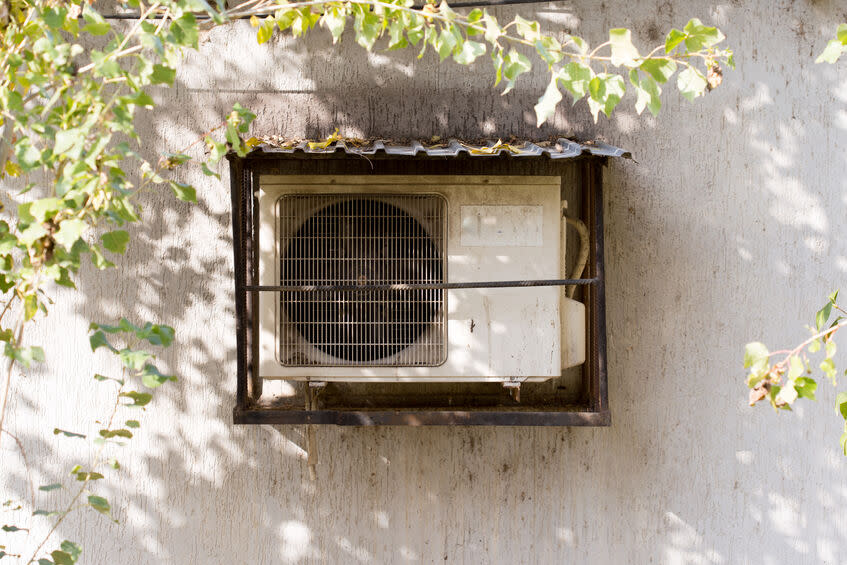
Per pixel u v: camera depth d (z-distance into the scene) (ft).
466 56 9.28
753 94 13.58
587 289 13.19
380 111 13.53
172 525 13.38
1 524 13.12
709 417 13.48
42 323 13.23
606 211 13.46
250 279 12.78
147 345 13.33
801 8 13.62
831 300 8.48
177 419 13.37
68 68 7.96
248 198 12.56
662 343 13.46
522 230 11.92
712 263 13.52
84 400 13.26
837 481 13.61
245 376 11.86
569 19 13.56
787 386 7.69
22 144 7.50
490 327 11.86
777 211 13.57
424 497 13.47
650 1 13.57
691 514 13.53
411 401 13.50
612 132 13.53
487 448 13.48
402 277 11.91
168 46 8.27
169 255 13.33
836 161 13.64
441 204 11.87
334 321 11.85
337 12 9.79
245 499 13.39
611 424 12.91
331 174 12.03
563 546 13.52
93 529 13.32
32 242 7.38
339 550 13.46
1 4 8.25
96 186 7.53
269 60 13.47
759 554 13.60
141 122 13.32
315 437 13.38
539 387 13.57
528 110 13.57
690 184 13.52
